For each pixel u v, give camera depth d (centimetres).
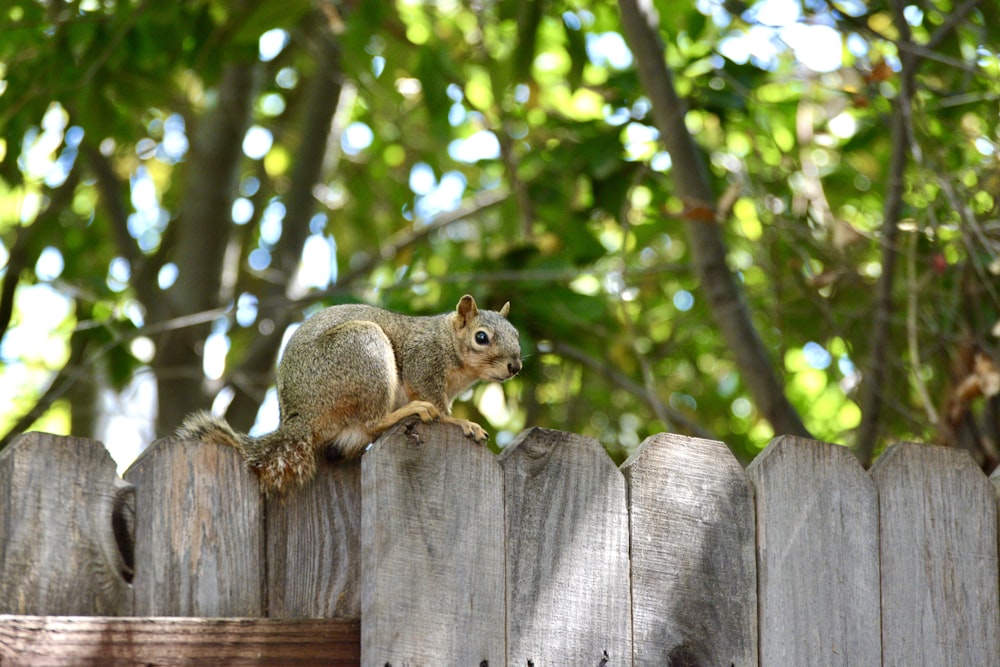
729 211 905
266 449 477
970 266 807
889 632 468
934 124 971
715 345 1293
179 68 1162
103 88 1026
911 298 772
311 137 1259
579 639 422
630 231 1149
